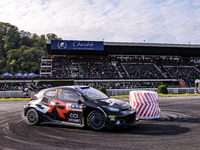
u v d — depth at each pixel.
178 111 10.63
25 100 18.98
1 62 106.44
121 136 5.59
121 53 57.62
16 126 7.12
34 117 7.25
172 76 49.38
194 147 4.57
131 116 6.53
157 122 7.64
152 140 5.16
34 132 6.20
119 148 4.56
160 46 57.44
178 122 7.60
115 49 56.72
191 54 61.06
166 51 59.31
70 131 6.24
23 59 102.88
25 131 6.35
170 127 6.70
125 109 6.39
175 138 5.32
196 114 9.59
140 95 8.45
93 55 57.69
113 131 6.19
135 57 59.34
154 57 61.22
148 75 49.44
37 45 134.25
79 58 56.19
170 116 9.05
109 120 6.08
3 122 7.97
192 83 45.94
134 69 52.94
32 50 108.44
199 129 6.36
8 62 103.19
